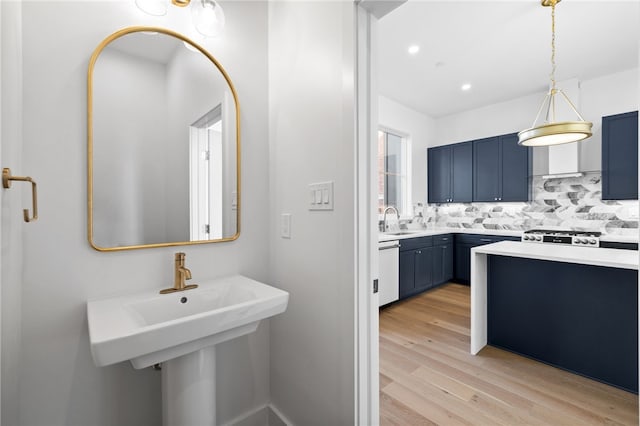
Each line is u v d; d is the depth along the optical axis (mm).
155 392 1246
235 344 1480
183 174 1322
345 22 1130
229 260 1465
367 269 1142
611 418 1530
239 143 1486
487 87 3674
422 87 3680
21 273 951
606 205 3420
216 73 1416
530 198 3877
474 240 4199
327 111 1233
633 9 2223
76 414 1072
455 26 2449
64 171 1040
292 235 1440
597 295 1887
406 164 4547
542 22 2389
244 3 1519
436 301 3578
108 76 1135
